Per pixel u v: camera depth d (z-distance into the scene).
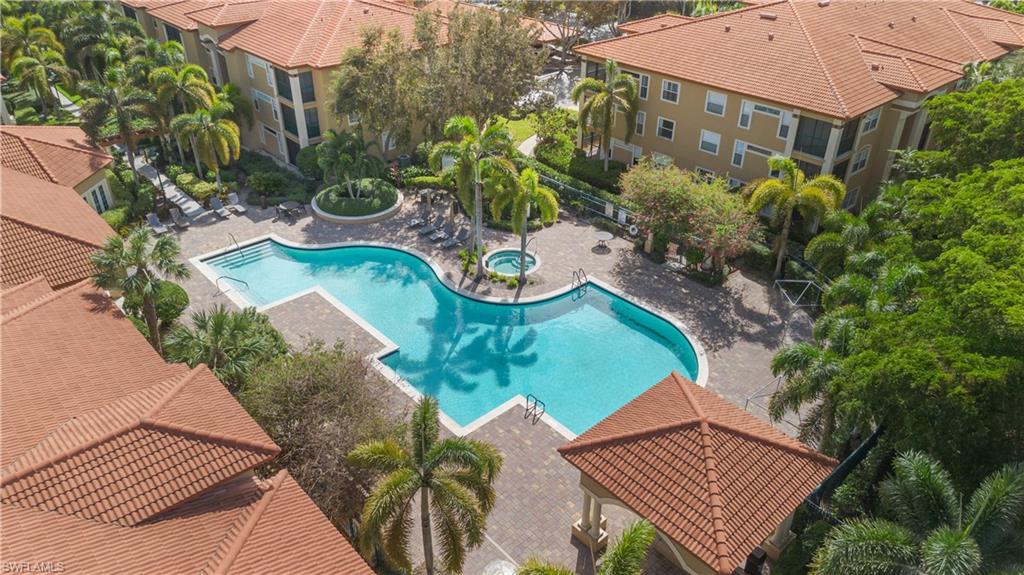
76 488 15.57
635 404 21.09
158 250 25.20
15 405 18.41
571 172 45.84
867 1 47.81
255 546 15.30
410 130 44.69
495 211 33.97
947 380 17.50
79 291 24.36
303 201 43.12
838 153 37.56
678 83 42.09
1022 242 21.84
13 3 72.06
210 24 48.66
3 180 32.34
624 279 35.31
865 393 18.78
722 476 17.77
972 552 13.71
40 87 54.22
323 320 32.00
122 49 55.69
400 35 41.19
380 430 20.59
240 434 17.75
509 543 21.23
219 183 42.69
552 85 64.56
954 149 32.84
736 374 28.56
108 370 20.89
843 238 30.09
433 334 31.84
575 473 23.89
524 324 32.56
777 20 42.28
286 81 45.25
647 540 14.10
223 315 24.05
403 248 38.22
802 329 31.36
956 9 52.81
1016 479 14.98
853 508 20.34
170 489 16.05
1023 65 40.06
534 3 69.25
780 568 19.41
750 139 40.00
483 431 25.67
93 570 13.94
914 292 22.92
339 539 16.52
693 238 34.69
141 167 46.94
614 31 74.81
